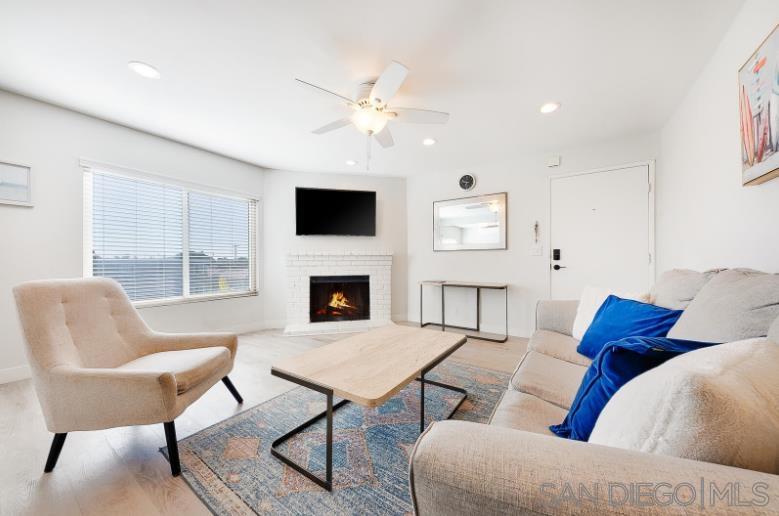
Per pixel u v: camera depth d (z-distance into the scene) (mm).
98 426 1287
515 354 2967
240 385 2246
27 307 1350
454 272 4137
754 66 1312
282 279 4133
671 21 1526
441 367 2604
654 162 2879
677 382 461
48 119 2406
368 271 4277
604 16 1491
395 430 1666
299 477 1312
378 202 4453
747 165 1385
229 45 1711
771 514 333
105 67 1929
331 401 1239
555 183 3398
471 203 3969
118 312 1806
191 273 3371
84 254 2619
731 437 416
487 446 492
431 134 2926
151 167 2982
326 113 2512
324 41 1670
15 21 1536
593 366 858
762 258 1369
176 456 1322
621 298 1618
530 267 3559
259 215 4027
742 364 524
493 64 1861
